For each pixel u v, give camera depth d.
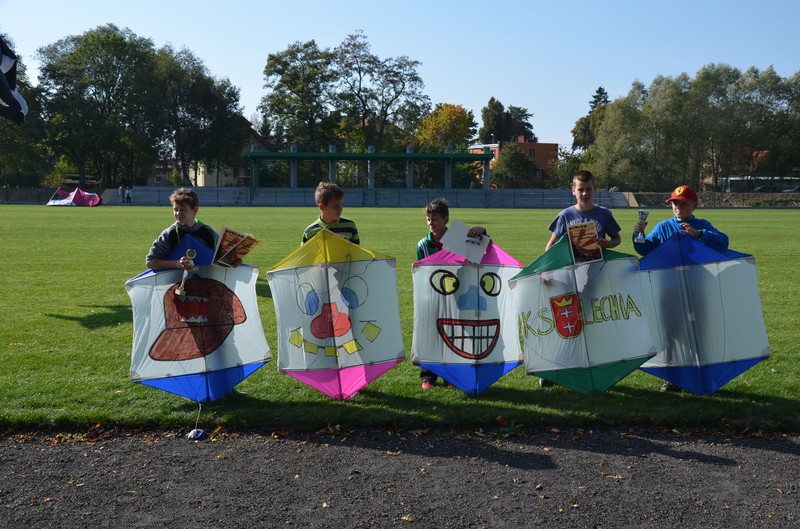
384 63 76.88
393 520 3.98
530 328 6.03
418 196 64.75
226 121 71.31
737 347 5.99
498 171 81.31
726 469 4.69
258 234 23.20
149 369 5.76
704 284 6.00
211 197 64.38
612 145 73.25
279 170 77.56
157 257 5.78
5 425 5.36
